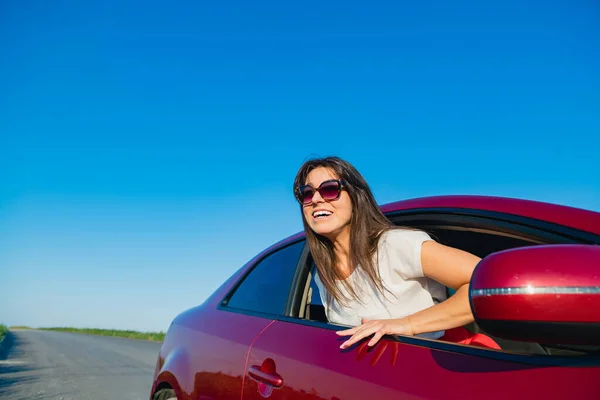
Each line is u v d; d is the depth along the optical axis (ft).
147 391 26.48
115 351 56.29
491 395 3.59
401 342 4.78
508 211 4.90
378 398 4.31
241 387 6.39
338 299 6.31
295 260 7.60
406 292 5.68
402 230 5.68
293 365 5.59
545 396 3.31
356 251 5.92
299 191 6.61
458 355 4.17
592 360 3.40
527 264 2.96
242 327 7.42
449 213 5.48
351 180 6.23
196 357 8.00
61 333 122.01
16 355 50.72
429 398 3.93
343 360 5.04
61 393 25.70
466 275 4.83
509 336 3.01
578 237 4.15
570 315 2.80
